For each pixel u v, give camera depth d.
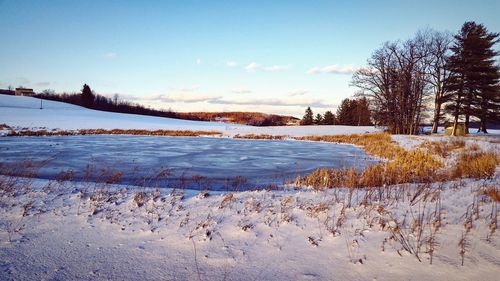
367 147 24.05
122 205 5.75
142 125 57.91
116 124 55.53
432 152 17.27
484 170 9.16
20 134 31.52
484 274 3.33
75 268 3.58
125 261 3.76
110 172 11.48
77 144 23.58
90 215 5.27
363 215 5.05
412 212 5.17
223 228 4.68
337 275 3.41
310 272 3.49
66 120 56.41
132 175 11.09
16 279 3.33
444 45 39.59
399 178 9.12
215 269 3.58
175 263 3.72
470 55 37.81
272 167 14.38
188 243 4.25
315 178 9.16
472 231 4.35
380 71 42.16
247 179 11.09
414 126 40.88
